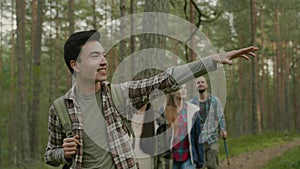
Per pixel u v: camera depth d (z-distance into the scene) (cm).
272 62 4497
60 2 2981
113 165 260
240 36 3278
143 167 290
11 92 2409
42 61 3412
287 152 1575
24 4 1919
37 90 1877
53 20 2986
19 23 1909
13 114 2616
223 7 2572
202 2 2559
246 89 3903
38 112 1888
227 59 249
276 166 1223
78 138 260
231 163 1401
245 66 3753
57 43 2969
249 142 2178
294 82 4300
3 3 3134
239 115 4006
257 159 1488
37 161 1731
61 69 3259
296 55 3997
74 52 262
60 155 267
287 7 2992
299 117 4519
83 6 3009
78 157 259
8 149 2975
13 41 2980
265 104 4934
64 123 265
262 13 3319
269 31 3769
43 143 2186
